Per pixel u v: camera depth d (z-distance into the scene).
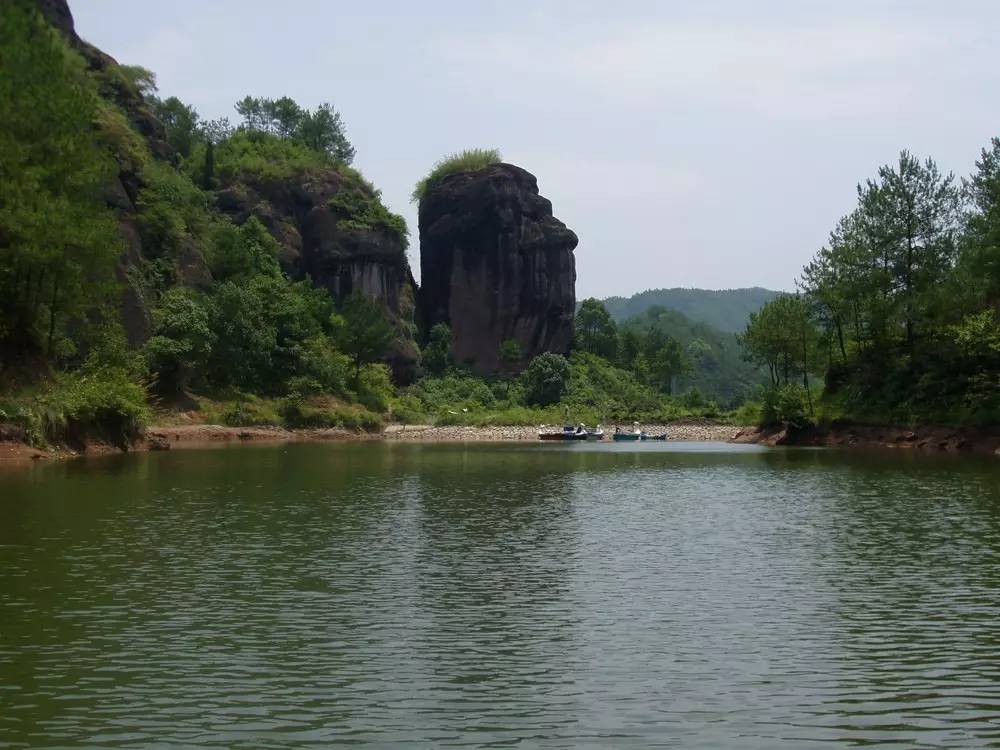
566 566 23.69
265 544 26.33
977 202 82.50
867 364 86.62
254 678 14.95
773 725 13.16
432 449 80.56
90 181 62.03
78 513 31.66
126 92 122.31
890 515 33.19
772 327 102.88
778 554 25.45
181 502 35.06
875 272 85.50
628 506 35.97
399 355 141.25
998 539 27.81
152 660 15.78
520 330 166.00
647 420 137.38
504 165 168.12
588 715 13.47
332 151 178.62
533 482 45.84
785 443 89.56
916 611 19.23
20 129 58.91
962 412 75.12
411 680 14.91
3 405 53.88
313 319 115.38
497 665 15.69
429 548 26.08
